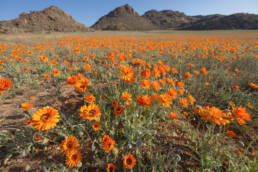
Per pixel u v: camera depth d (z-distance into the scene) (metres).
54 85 4.16
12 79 4.44
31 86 4.03
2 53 7.56
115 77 4.59
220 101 3.52
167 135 2.37
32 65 5.95
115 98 2.90
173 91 2.30
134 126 2.17
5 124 2.37
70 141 1.62
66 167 1.76
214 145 2.03
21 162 1.81
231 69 5.79
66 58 7.77
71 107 3.01
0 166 1.75
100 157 1.94
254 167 1.61
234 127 2.71
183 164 1.88
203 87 4.14
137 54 8.41
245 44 12.77
